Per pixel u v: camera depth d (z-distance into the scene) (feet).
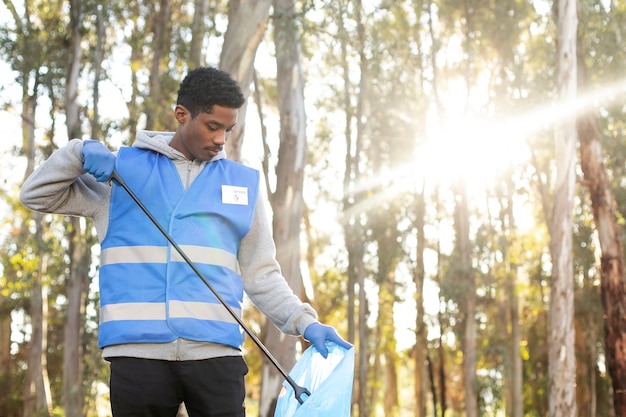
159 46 73.56
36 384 80.84
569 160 60.44
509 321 106.11
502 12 85.81
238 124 34.76
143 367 9.56
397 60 87.51
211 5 70.38
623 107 77.25
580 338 101.81
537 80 86.48
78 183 10.32
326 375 10.51
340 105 91.97
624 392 59.26
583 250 89.97
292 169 48.83
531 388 107.14
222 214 10.12
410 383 171.22
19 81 74.18
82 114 74.84
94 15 72.33
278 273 10.87
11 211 85.51
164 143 10.27
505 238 93.86
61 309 94.58
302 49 56.90
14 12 72.33
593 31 73.56
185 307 9.67
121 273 9.80
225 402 9.84
